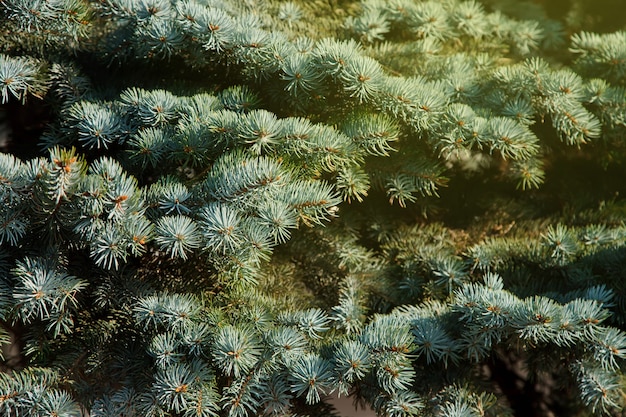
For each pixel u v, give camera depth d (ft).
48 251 5.27
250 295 5.47
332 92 5.52
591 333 5.15
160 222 5.14
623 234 5.65
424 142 5.66
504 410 5.41
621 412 5.28
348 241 5.77
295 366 5.17
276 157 5.30
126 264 5.47
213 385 5.18
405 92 5.41
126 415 5.17
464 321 5.34
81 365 5.30
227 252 5.22
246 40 5.40
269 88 5.57
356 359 5.13
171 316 5.22
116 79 5.75
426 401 5.32
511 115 5.60
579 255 5.63
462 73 5.73
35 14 5.36
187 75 5.74
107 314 5.45
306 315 5.39
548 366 5.48
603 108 5.64
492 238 5.74
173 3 5.50
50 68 5.59
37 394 5.10
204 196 5.20
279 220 5.15
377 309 5.70
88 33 5.58
